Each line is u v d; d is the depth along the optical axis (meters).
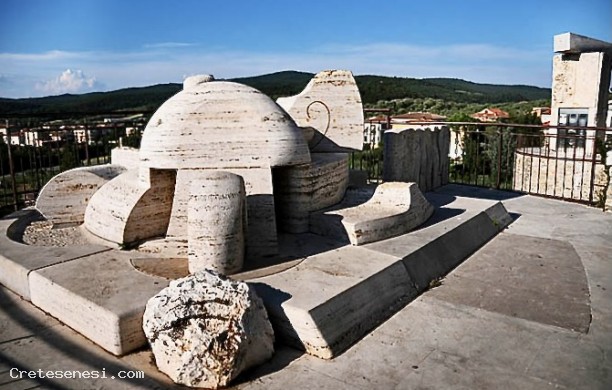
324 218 4.51
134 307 3.01
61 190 4.99
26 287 3.69
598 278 4.15
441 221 5.08
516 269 4.38
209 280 2.91
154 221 4.31
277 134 4.32
